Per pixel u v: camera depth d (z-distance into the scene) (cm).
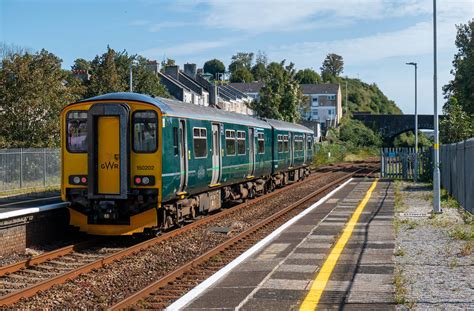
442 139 3716
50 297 962
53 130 3189
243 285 944
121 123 1448
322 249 1260
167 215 1577
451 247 1255
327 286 924
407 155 3659
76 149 1505
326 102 11831
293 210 2145
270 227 1733
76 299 955
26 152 2736
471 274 993
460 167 2055
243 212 2119
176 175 1548
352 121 10444
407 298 840
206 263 1217
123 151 1449
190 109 1741
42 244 1454
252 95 11119
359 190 2864
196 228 1708
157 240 1467
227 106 7712
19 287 1046
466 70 4634
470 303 809
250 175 2427
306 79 14500
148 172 1463
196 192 1766
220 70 16025
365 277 984
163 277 1036
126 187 1447
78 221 1505
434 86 2014
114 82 3766
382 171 3822
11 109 3152
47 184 2880
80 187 1496
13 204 1758
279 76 5553
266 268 1073
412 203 2238
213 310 802
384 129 10294
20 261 1193
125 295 982
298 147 3481
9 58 3281
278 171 2950
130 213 1484
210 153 1856
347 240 1371
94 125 1466
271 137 2817
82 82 3834
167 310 805
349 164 6053
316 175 4172
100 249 1409
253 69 16562
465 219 1692
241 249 1377
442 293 866
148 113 1467
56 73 3353
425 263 1091
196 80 7369
